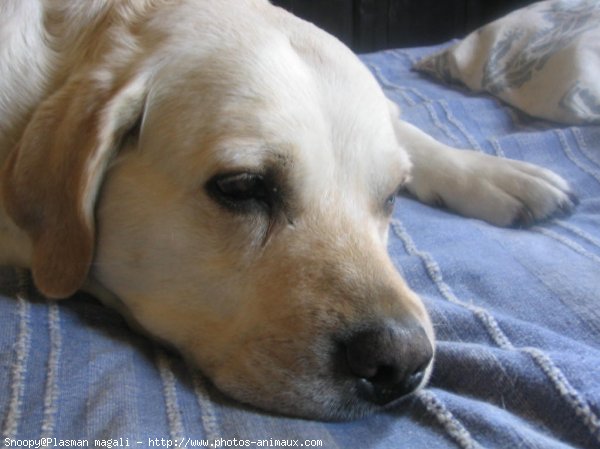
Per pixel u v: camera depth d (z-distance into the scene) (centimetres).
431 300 52
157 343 48
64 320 46
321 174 48
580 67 83
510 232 64
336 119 49
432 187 70
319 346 43
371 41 176
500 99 92
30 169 48
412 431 42
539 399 43
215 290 46
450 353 47
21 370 41
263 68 48
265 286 46
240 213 46
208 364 46
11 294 48
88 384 41
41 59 52
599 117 81
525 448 39
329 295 44
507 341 48
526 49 92
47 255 48
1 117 51
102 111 46
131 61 49
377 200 51
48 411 39
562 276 55
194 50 49
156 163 47
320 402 43
